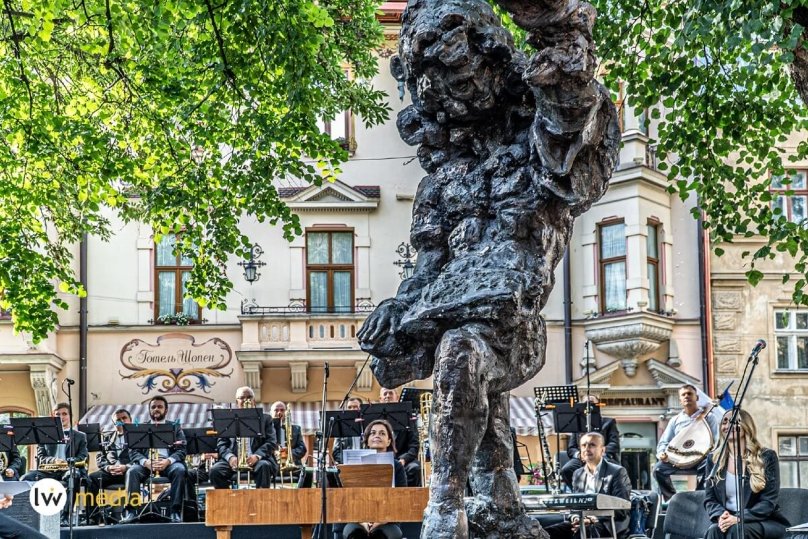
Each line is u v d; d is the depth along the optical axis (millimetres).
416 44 5531
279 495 8250
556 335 28719
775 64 12633
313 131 15969
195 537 10555
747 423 9031
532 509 8672
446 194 5820
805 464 28516
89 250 28062
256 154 16328
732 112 13086
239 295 28359
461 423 5254
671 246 28828
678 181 13305
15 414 27125
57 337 27766
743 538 7625
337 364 28031
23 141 16203
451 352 5270
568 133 5398
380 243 28844
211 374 28062
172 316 28047
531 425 25859
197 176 16656
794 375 28656
